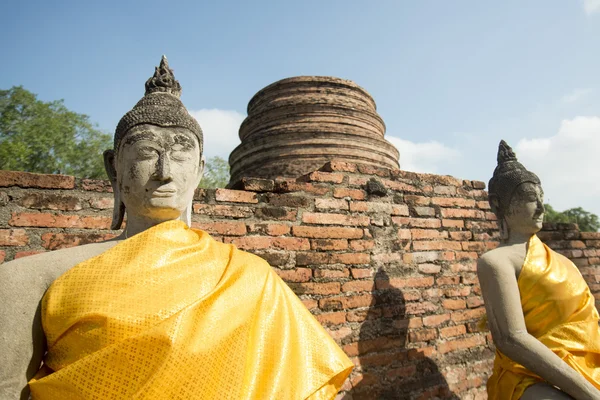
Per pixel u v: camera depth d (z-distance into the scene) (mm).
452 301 3773
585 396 2125
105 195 2781
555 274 2504
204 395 1277
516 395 2375
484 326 3035
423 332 3520
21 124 14844
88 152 15977
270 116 5500
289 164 5125
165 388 1239
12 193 2529
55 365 1361
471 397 3598
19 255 2469
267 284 1693
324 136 5234
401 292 3512
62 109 15859
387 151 5641
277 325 1623
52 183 2641
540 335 2467
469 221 4137
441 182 4094
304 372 1576
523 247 2654
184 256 1521
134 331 1301
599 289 5520
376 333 3293
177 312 1331
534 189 2707
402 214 3740
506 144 2982
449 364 3576
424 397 3354
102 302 1331
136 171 1679
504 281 2469
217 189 3031
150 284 1394
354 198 3527
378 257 3490
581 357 2367
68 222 2629
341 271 3285
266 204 3184
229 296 1497
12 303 1370
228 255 1715
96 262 1440
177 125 1766
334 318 3146
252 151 5449
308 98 5398
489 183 3016
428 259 3758
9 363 1321
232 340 1398
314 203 3348
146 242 1502
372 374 3186
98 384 1239
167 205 1675
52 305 1362
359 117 5512
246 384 1384
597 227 22875
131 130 1729
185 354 1274
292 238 3164
